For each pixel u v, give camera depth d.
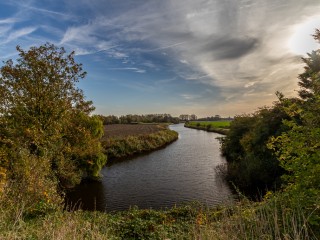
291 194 6.85
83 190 23.19
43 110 19.19
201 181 24.58
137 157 39.50
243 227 6.09
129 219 10.63
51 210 10.12
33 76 19.80
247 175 21.55
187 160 35.69
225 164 29.52
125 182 25.41
